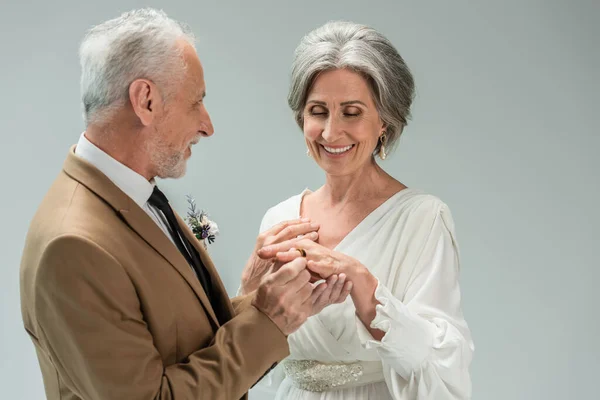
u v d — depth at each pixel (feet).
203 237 7.72
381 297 5.92
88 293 4.62
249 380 5.22
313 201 7.38
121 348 4.69
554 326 11.64
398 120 6.70
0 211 13.16
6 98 13.01
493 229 11.77
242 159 12.55
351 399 6.71
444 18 11.60
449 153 11.85
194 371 5.01
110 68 5.04
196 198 12.78
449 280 6.54
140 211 5.14
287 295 5.41
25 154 13.03
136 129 5.17
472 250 11.89
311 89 6.52
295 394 7.03
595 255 11.41
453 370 6.13
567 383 11.64
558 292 11.59
